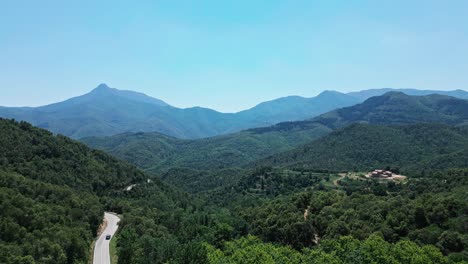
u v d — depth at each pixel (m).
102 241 137.00
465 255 94.94
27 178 144.00
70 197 144.38
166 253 108.12
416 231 111.94
